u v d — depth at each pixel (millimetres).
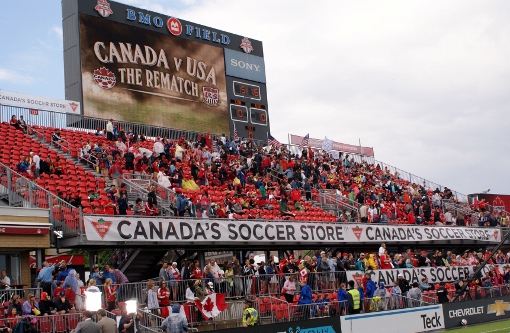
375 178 46312
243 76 42875
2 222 20750
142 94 36812
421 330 24406
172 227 24453
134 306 14617
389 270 29047
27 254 22391
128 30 36906
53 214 22891
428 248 39219
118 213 24375
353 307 23219
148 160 31844
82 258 36312
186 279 22031
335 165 45031
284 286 23531
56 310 18047
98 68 35125
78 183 26609
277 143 43094
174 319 16766
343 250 33812
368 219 34688
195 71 39938
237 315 22328
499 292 31672
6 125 30984
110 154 29906
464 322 26422
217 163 35031
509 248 43438
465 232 38656
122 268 25156
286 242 28516
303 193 36656
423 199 41906
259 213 30531
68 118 33781
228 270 23016
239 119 41906
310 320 20484
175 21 39531
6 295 18922
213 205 27766
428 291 28734
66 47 35156
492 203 60156
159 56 38156
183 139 36375
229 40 42531
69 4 35344
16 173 23469
